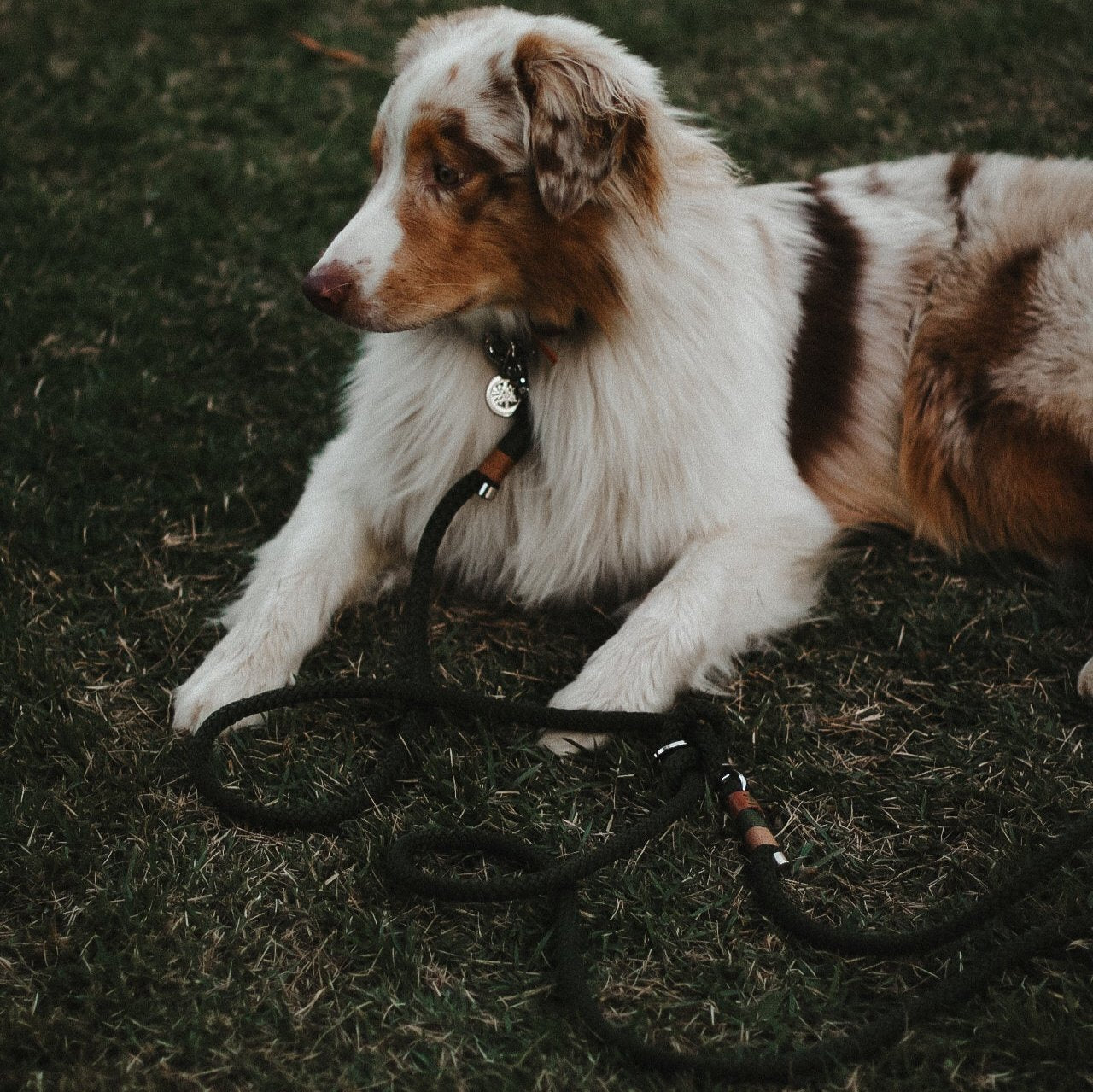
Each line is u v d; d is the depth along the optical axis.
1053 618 1.53
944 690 1.47
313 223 1.94
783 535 1.53
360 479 1.54
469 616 1.54
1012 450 1.59
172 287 1.85
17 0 2.44
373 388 1.54
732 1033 1.25
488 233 1.41
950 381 1.62
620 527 1.51
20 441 1.65
